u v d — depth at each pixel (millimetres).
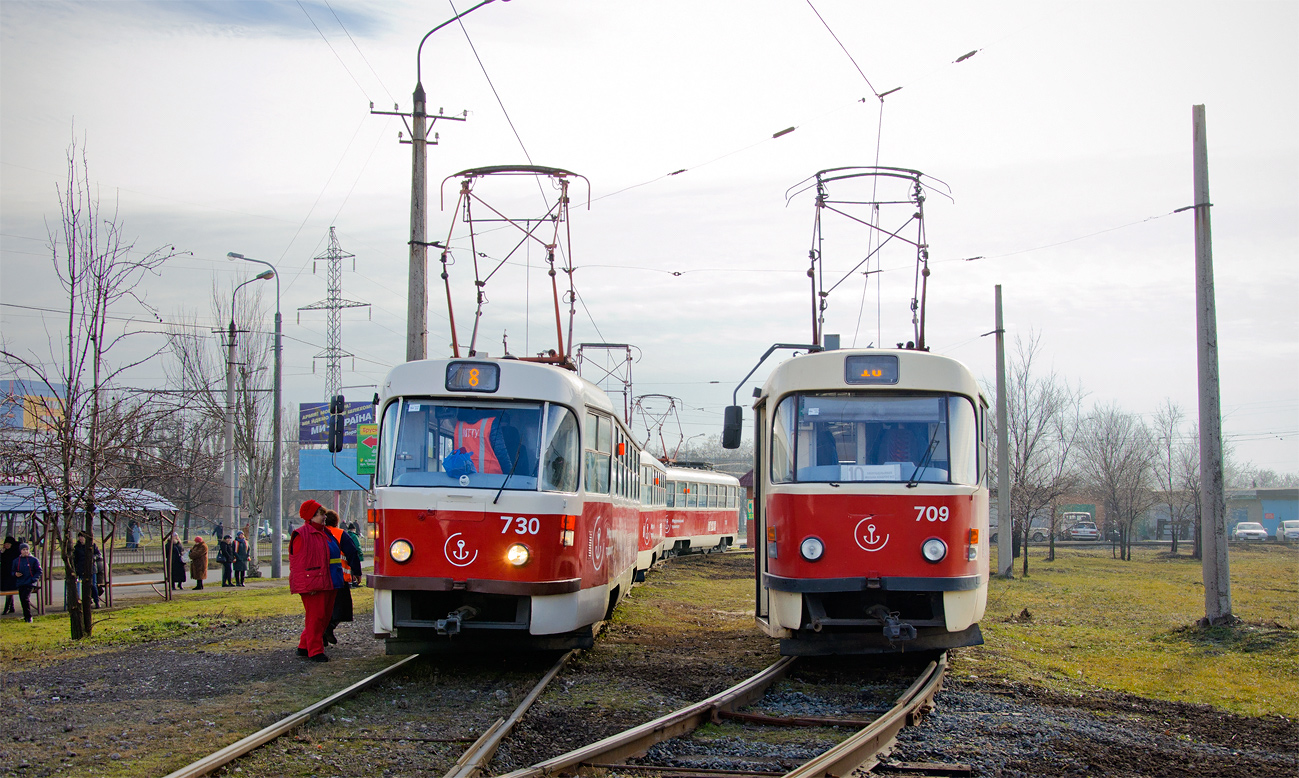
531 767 5984
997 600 18031
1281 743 7207
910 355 10078
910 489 9547
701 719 7664
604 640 12711
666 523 29703
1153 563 32594
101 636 13805
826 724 7641
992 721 7746
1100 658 11086
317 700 8500
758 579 11250
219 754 6238
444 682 9539
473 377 10008
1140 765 6551
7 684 9414
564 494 9852
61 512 14273
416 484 9727
